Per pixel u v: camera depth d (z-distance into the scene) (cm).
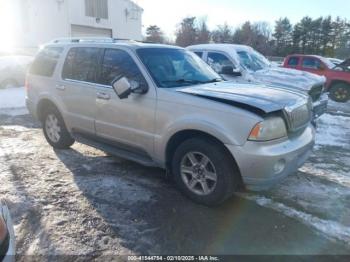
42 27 1883
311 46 5881
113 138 431
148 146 390
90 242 293
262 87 401
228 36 5359
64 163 481
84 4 1959
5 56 1330
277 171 322
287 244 297
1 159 493
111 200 369
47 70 525
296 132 357
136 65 400
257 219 336
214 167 339
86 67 462
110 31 2202
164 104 364
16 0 1834
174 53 447
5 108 917
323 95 753
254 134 308
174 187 405
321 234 312
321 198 384
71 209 347
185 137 367
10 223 233
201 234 309
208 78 441
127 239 299
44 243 290
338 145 612
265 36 5722
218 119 325
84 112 461
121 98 377
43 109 548
